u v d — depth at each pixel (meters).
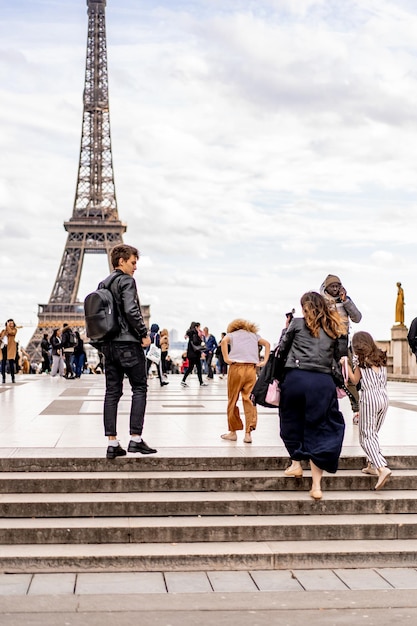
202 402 22.75
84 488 10.73
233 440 13.50
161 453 11.77
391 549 9.66
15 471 11.20
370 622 7.71
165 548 9.57
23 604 8.10
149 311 136.75
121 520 10.08
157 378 46.81
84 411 19.19
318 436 10.69
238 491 10.99
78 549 9.47
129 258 11.95
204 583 8.88
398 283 45.72
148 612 7.95
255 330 13.74
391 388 32.81
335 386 10.88
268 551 9.48
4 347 34.75
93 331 11.52
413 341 15.91
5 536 9.62
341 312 15.49
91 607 8.05
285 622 7.70
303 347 10.83
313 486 10.69
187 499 10.44
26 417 17.55
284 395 10.91
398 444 12.99
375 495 10.88
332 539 10.05
